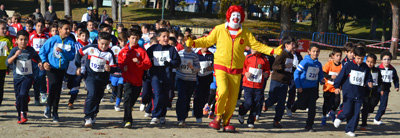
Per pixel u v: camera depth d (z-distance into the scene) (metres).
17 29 11.80
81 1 64.56
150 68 7.04
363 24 62.75
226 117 6.88
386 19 43.47
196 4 63.56
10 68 7.46
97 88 6.52
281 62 7.31
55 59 6.84
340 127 8.03
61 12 45.66
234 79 6.67
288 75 7.41
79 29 8.70
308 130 7.40
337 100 8.12
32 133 6.05
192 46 6.48
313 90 7.42
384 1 41.22
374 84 7.86
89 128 6.56
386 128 8.17
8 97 9.26
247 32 6.72
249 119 7.34
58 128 6.47
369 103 8.13
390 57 8.16
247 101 7.23
